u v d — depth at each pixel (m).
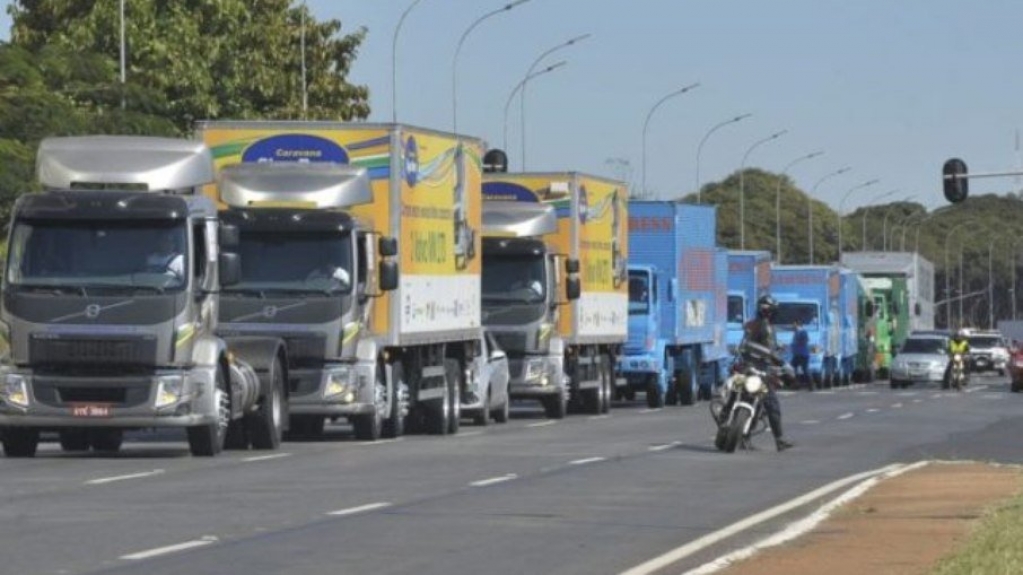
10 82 93.19
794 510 40.50
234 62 129.25
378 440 65.94
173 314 54.28
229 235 56.91
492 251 84.94
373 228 66.06
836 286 153.75
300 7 140.75
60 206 54.66
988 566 29.52
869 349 169.50
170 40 125.19
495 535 35.22
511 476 48.94
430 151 70.44
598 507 40.81
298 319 63.16
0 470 49.94
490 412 81.62
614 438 67.94
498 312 84.44
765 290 139.38
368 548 32.97
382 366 66.56
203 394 55.12
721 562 31.14
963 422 83.19
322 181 64.62
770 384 60.44
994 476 48.81
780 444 60.94
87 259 54.53
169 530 35.19
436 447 61.69
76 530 35.03
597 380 93.31
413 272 68.25
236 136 67.50
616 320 96.00
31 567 29.91
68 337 54.00
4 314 54.44
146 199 54.94
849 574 29.64
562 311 89.00
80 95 99.19
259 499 41.62
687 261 107.06
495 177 90.25
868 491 44.44
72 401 54.28
